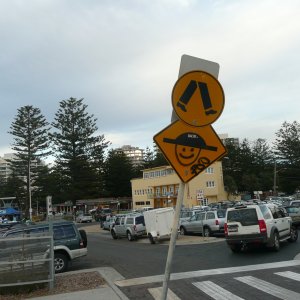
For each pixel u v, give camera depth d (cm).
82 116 9075
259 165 11362
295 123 9969
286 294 962
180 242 2500
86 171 8931
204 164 514
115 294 1066
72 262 1897
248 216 1755
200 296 1005
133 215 3212
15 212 7650
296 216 2786
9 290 1196
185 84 510
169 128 507
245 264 1455
